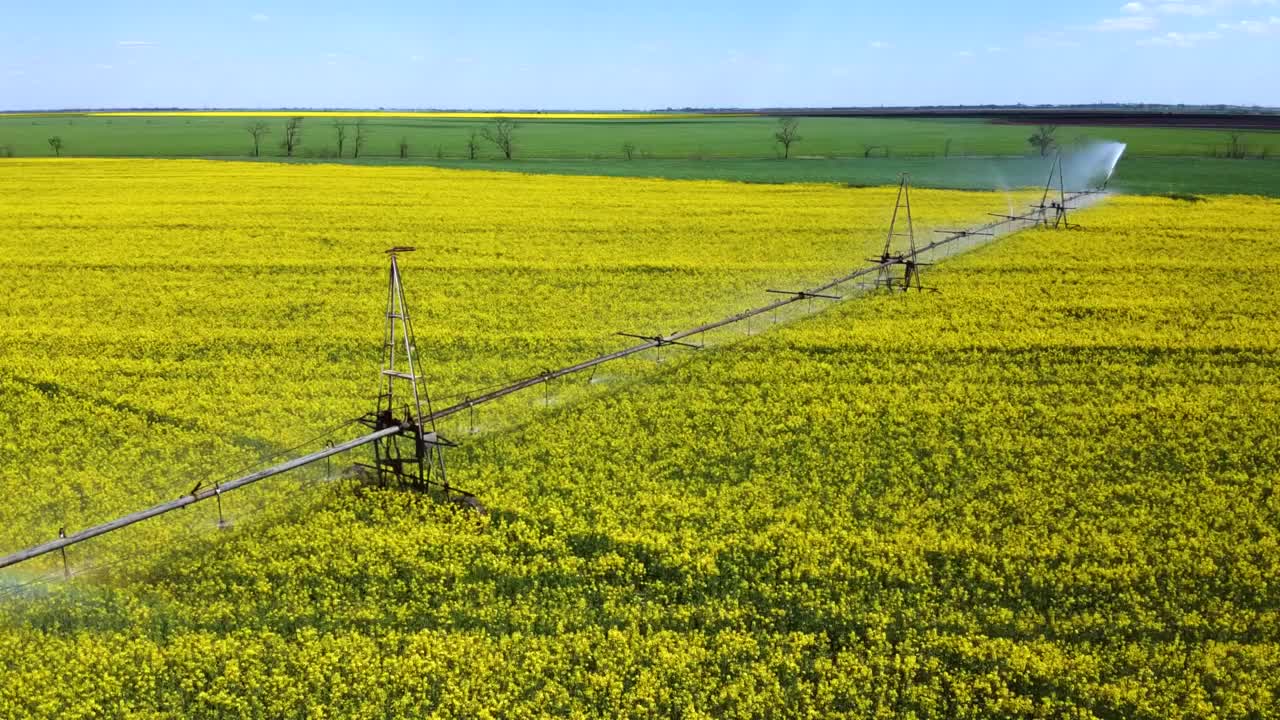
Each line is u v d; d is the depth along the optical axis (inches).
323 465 881.5
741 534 749.9
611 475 861.8
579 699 568.7
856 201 2628.0
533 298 1531.7
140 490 832.9
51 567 706.2
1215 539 741.9
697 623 655.8
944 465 877.2
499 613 655.1
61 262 1744.6
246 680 590.6
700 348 1241.4
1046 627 645.9
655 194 2755.9
